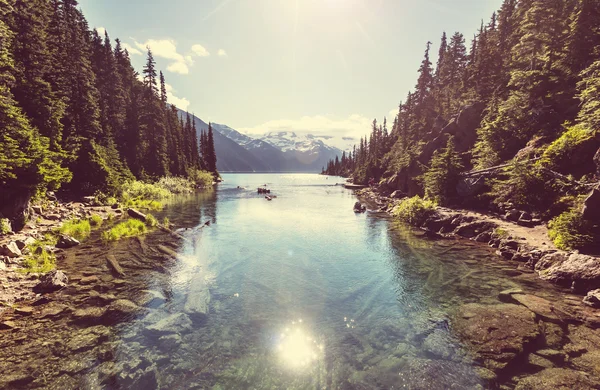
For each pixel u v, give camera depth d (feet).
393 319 29.78
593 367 21.70
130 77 206.18
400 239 63.26
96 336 25.95
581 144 58.49
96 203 94.58
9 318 28.04
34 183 60.95
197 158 286.87
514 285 37.91
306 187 249.34
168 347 24.73
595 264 35.29
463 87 165.17
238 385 20.61
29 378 20.63
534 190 62.85
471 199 83.25
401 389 20.18
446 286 37.93
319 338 26.55
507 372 21.59
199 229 71.31
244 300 33.86
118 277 39.60
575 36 84.79
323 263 47.26
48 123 82.43
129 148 160.76
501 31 164.04
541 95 89.45
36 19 86.53
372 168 243.40
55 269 41.24
